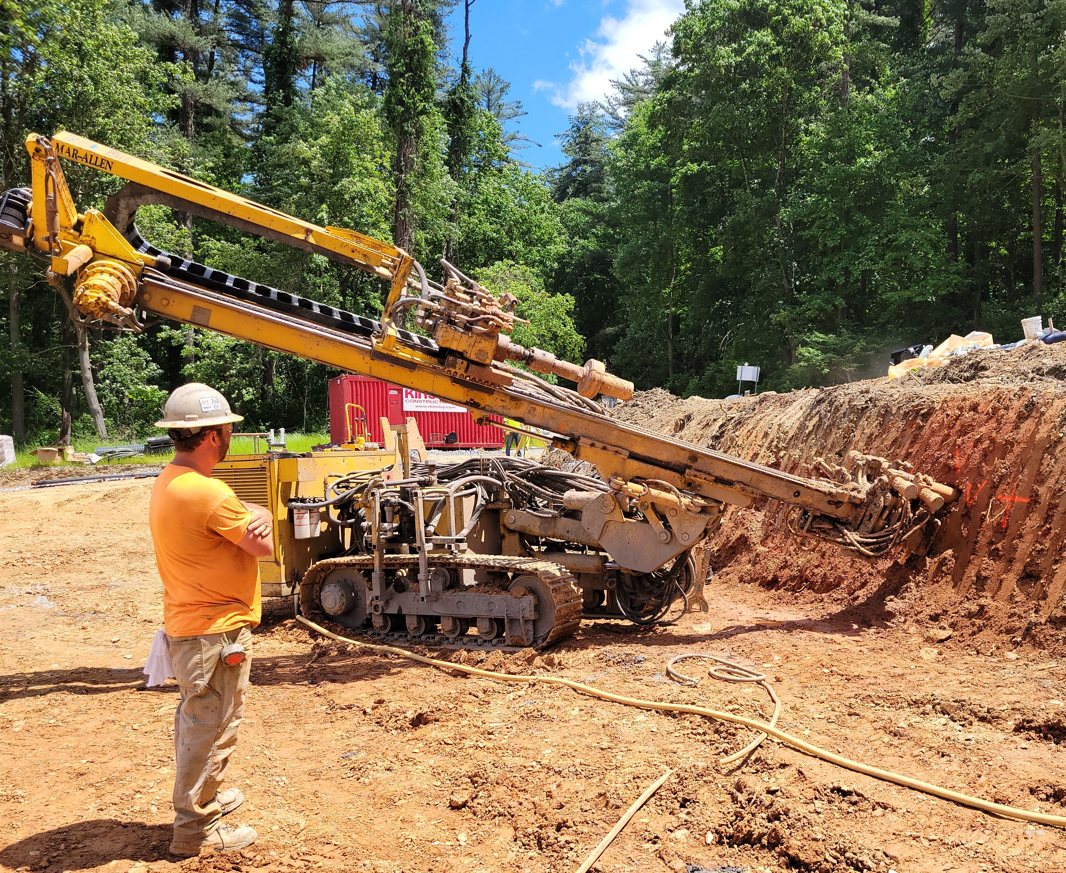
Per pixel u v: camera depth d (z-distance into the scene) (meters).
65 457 25.88
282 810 4.02
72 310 5.79
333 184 39.56
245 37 51.38
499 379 6.60
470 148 53.34
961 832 3.56
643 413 15.29
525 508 7.82
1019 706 4.80
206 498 3.38
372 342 6.56
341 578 7.59
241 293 6.59
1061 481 6.19
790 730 4.68
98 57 30.00
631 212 43.50
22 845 3.63
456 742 4.79
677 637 6.94
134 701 5.77
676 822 3.74
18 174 30.11
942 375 9.28
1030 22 27.55
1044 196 31.38
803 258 34.22
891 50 40.09
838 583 7.94
